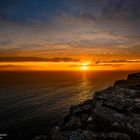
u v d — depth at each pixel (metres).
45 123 79.44
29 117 91.62
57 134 11.38
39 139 16.03
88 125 11.83
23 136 58.34
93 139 10.16
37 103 136.88
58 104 134.50
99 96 16.03
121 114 12.30
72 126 12.20
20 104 130.88
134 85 21.77
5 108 114.88
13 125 74.75
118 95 15.84
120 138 9.86
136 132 10.05
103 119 11.88
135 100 14.27
